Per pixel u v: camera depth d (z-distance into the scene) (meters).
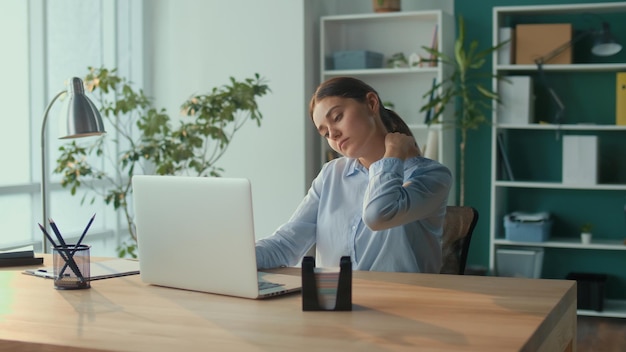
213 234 1.95
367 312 1.75
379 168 2.21
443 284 2.08
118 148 5.79
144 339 1.54
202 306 1.84
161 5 6.02
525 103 5.22
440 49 5.37
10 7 4.90
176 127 5.97
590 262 5.50
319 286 1.77
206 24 5.73
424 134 5.71
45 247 2.93
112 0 5.73
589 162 5.12
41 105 5.08
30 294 2.02
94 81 4.84
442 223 2.48
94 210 5.60
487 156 5.62
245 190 1.87
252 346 1.48
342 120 2.37
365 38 5.85
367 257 2.44
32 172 5.10
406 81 5.73
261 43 5.59
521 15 5.50
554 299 1.87
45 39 5.09
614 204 5.44
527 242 5.21
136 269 2.39
